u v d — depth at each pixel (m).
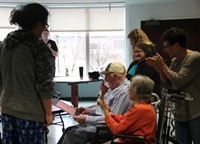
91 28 7.30
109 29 7.28
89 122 2.45
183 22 6.73
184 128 2.26
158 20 6.80
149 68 2.60
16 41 1.70
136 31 2.93
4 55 1.74
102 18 7.26
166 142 2.17
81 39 7.46
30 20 1.72
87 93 7.34
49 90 1.72
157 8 6.80
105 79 2.50
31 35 1.72
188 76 2.07
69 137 2.47
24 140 1.75
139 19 6.91
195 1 6.59
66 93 7.19
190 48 6.73
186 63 2.10
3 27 7.16
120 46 7.42
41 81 1.70
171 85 2.24
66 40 7.45
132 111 2.05
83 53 7.50
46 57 1.72
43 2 6.68
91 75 5.30
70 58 7.52
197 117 2.14
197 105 2.15
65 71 7.34
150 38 6.86
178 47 2.14
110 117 2.16
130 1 6.54
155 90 2.54
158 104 2.22
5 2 6.64
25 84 1.70
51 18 7.26
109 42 7.43
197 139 2.16
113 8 7.20
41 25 1.77
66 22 7.29
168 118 2.18
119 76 2.44
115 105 2.38
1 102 1.78
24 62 1.69
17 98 1.71
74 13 7.25
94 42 7.45
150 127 2.05
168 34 2.14
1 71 1.79
